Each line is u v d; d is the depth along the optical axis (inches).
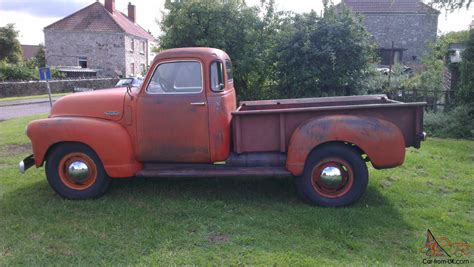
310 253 140.1
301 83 419.2
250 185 215.9
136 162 193.0
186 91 186.5
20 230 159.2
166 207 182.5
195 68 186.1
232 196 199.2
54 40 1581.0
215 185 215.9
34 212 177.8
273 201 191.9
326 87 424.5
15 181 225.1
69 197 193.3
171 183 218.7
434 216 171.8
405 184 215.2
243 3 453.7
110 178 196.9
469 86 378.6
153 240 149.2
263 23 451.2
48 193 204.2
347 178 183.3
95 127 186.9
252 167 191.6
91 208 181.9
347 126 176.9
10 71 1154.7
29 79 1175.0
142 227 160.9
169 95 186.4
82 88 1173.1
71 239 151.0
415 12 1298.0
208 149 187.5
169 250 142.4
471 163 259.0
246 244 146.9
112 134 186.9
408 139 184.1
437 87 440.1
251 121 187.2
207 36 443.2
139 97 187.9
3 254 140.7
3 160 274.2
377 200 191.8
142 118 188.1
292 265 131.5
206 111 185.2
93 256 138.4
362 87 420.5
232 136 193.6
